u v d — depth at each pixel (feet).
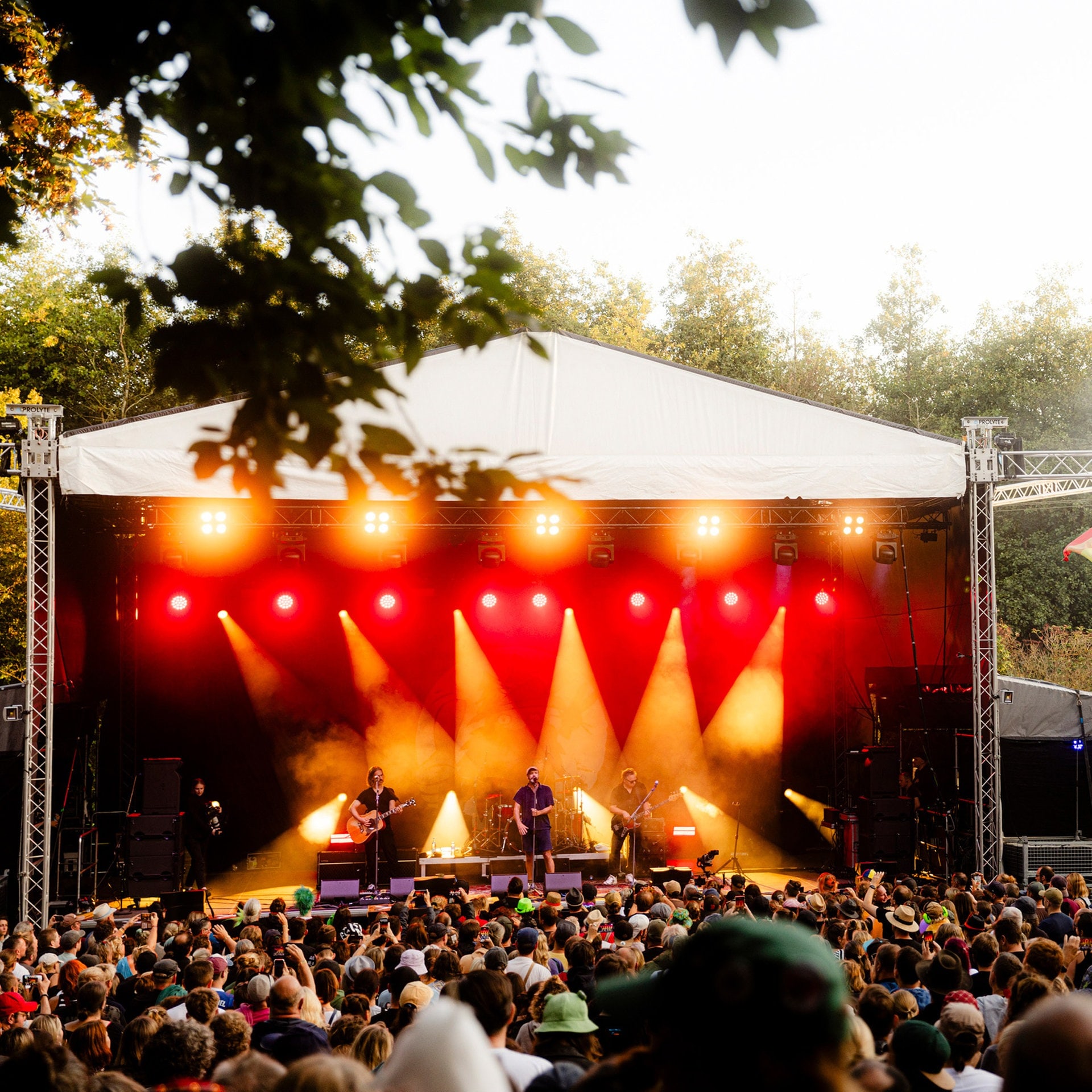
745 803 60.18
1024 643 96.68
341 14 7.62
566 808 56.75
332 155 8.39
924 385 111.14
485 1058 5.11
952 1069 13.17
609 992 4.89
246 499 41.27
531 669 60.39
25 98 10.09
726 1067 4.15
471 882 53.52
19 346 89.86
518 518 50.31
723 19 6.84
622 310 105.60
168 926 29.76
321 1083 6.70
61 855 45.55
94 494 40.75
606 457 43.68
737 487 43.93
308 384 8.60
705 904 28.73
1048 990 14.60
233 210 8.72
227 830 56.95
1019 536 98.53
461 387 45.32
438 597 59.72
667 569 60.18
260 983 18.37
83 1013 17.58
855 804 55.11
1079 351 102.68
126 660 54.49
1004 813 52.80
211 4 7.70
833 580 58.85
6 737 44.96
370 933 29.91
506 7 7.61
